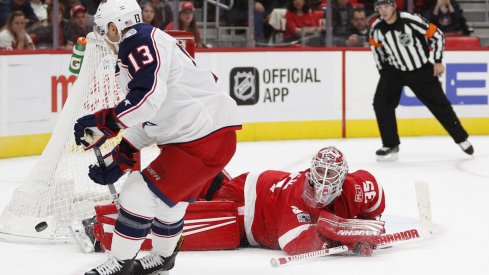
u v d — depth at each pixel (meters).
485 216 9.76
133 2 6.40
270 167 14.08
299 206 7.55
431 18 19.42
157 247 6.82
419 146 16.75
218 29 18.44
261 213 7.80
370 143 17.19
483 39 20.14
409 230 8.05
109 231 7.79
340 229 7.45
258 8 18.36
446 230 8.92
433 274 7.06
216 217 7.82
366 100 17.98
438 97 14.93
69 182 8.59
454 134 15.02
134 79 6.13
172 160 6.39
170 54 6.27
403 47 14.61
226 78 17.19
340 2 18.47
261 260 7.51
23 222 8.66
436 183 12.37
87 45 8.58
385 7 14.45
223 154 6.56
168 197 6.40
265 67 17.47
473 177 12.98
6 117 15.09
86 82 8.65
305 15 18.48
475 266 7.33
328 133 17.91
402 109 18.12
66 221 8.48
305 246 7.43
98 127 6.24
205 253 7.80
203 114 6.41
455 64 18.00
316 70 17.77
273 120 17.59
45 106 15.62
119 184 9.42
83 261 7.61
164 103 6.38
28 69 15.30
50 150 8.70
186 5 17.47
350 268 7.21
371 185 7.74
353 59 17.89
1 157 15.12
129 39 6.24
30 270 7.30
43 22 17.19
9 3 16.95
